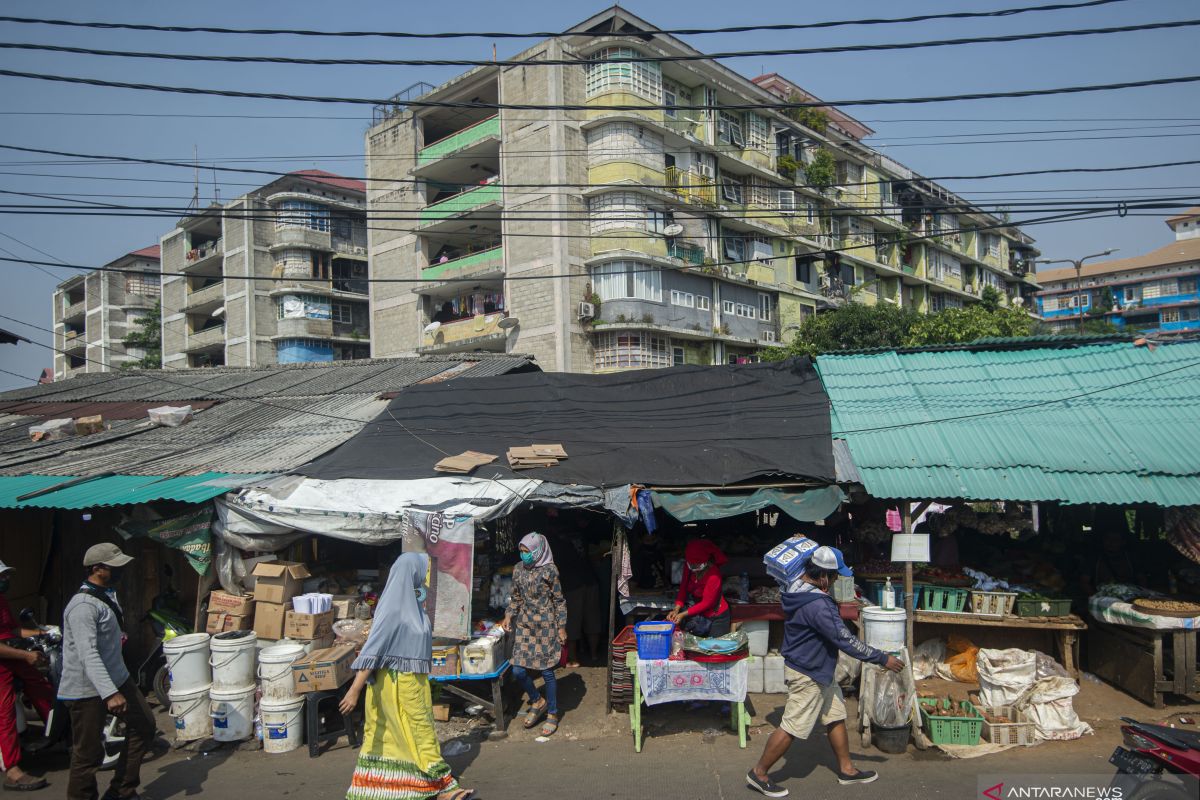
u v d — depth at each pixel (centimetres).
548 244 2452
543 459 834
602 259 2441
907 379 966
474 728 678
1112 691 736
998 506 1048
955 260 4391
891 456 807
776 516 1036
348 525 763
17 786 564
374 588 850
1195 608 675
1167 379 868
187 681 664
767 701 738
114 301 4575
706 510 757
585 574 877
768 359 2775
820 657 518
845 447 836
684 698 620
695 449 853
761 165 2991
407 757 499
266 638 730
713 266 2703
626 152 2441
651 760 598
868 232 3622
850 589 785
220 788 567
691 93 2770
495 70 2623
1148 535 960
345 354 3794
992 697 654
